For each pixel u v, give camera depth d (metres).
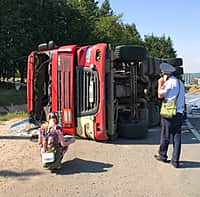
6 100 35.03
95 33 58.81
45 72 14.19
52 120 8.59
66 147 8.84
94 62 11.62
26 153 10.13
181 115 8.84
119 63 13.09
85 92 11.93
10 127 14.84
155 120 15.80
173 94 8.85
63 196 6.82
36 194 6.94
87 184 7.52
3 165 8.92
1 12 43.06
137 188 7.29
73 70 12.08
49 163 8.38
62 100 12.31
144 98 13.96
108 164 9.07
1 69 53.44
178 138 8.84
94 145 11.36
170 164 9.11
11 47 46.75
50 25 50.38
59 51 12.31
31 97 14.45
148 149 10.87
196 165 9.05
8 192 7.05
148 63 14.38
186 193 7.01
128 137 12.48
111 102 11.76
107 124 11.80
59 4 51.97
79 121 12.12
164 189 7.23
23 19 46.56
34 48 48.91
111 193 6.99
